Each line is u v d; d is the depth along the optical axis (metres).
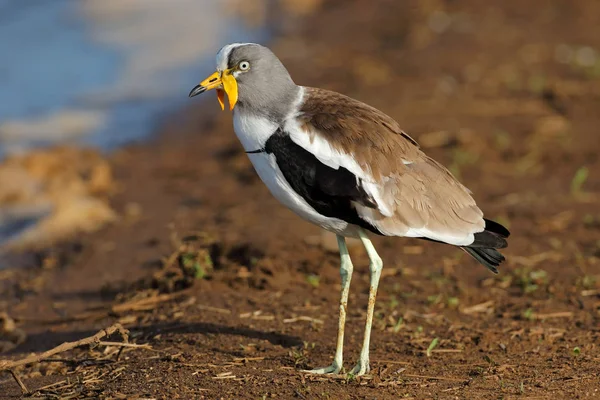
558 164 16.94
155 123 20.69
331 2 29.50
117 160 18.59
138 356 10.38
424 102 19.89
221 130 19.89
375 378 9.45
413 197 9.50
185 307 11.83
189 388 9.27
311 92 10.01
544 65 21.86
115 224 15.51
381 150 9.54
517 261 13.20
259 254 13.14
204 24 27.52
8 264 14.45
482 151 17.47
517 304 11.85
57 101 22.11
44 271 14.09
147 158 18.66
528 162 17.02
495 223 9.81
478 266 13.14
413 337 10.84
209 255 13.19
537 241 13.84
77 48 25.58
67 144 19.42
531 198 15.51
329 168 9.45
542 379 9.35
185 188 16.91
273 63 9.82
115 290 13.06
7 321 11.92
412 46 23.83
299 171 9.54
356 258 13.38
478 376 9.52
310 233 14.22
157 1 29.72
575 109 19.28
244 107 9.88
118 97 22.30
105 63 24.50
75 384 9.73
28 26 27.38
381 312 11.59
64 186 16.92
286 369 9.77
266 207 15.56
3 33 26.86
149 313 11.95
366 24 26.53
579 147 17.56
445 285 12.52
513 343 10.60
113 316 12.08
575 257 13.23
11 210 16.31
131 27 27.31
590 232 14.09
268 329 11.07
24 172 17.59
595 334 10.77
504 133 18.28
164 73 23.62
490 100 19.97
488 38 23.95
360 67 22.38
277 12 28.55
